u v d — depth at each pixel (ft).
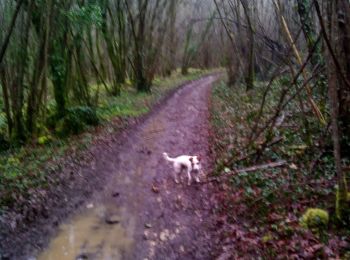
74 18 51.60
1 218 27.14
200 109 72.08
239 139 44.04
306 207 25.85
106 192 33.53
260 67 86.79
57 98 55.88
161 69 143.13
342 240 21.54
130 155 44.24
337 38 25.22
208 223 26.86
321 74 36.47
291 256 20.77
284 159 34.83
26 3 45.78
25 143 48.26
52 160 40.78
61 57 54.49
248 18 68.80
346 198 23.36
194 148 45.55
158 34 107.45
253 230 24.40
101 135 51.80
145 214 29.17
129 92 93.66
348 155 30.04
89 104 66.08
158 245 24.77
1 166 38.96
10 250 24.00
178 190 33.06
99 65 97.14
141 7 91.97
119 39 91.56
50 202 30.78
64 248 24.44
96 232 26.55
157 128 57.62
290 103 50.37
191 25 152.97
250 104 62.54
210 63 188.55
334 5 22.34
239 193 30.14
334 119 22.44
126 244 24.95
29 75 53.21
